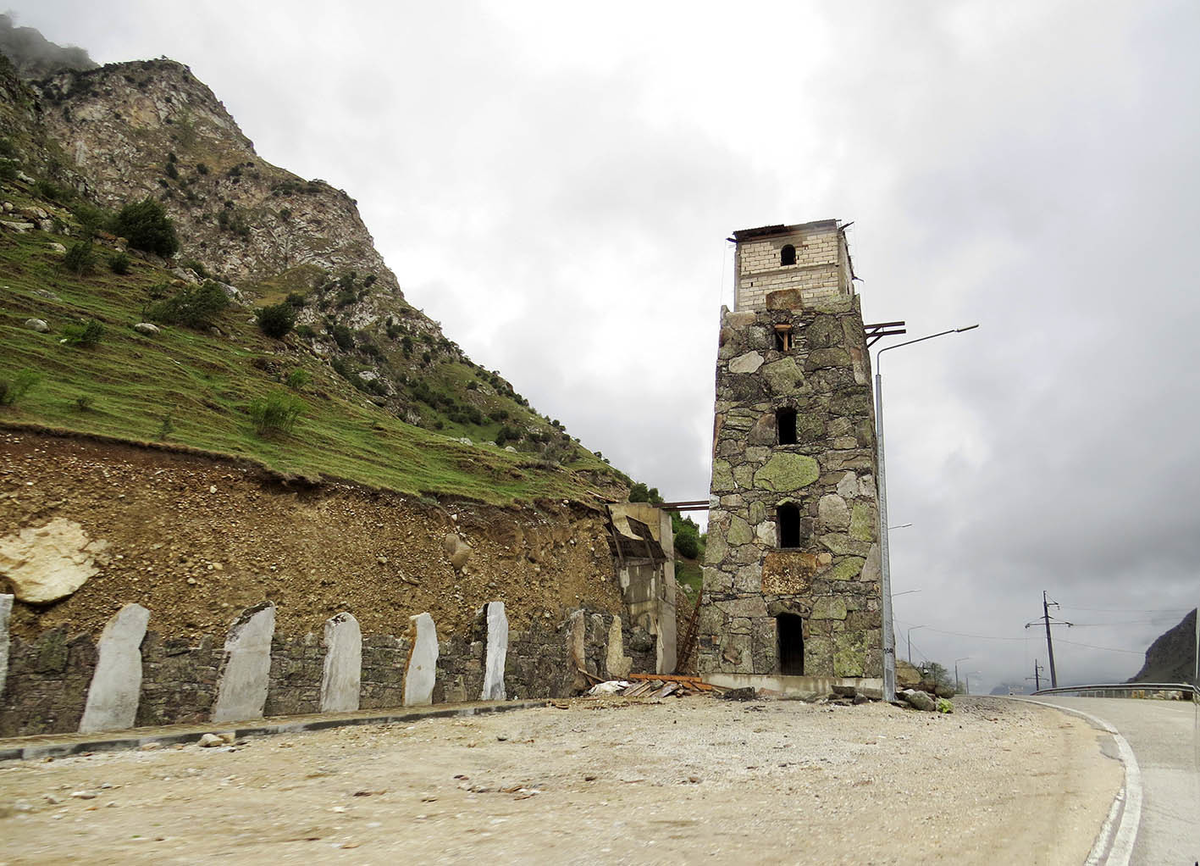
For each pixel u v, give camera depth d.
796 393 22.98
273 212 116.88
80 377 19.34
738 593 21.55
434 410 75.25
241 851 5.76
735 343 24.08
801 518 21.75
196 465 15.71
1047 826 6.21
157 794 7.90
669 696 20.19
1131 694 26.81
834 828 6.31
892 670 19.64
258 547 15.49
